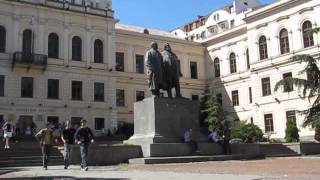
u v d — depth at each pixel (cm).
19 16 4862
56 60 5066
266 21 5456
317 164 1798
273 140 4572
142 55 6178
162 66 2258
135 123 2302
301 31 5000
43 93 4916
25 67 4816
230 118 6184
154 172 1443
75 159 2127
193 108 2297
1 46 4753
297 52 5000
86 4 5566
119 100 5850
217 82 6562
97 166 1972
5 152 2617
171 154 2105
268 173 1304
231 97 6288
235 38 6266
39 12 4991
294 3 5078
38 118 4838
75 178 1307
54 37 5116
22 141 3934
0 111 4619
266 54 5459
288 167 1608
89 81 5281
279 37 5281
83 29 5322
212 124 5244
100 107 5303
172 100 2225
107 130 5278
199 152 2220
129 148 2153
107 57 5469
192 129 2277
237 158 2280
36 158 2497
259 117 5462
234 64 6300
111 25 5544
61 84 5066
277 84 3188
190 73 6656
